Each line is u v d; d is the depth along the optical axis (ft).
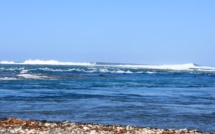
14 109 95.55
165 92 169.07
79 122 77.51
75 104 109.81
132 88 188.96
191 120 85.40
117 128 67.31
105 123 78.33
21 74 286.66
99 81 246.88
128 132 62.95
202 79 338.54
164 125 78.02
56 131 60.59
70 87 180.34
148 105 112.47
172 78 347.36
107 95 143.95
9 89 156.56
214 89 198.08
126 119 84.53
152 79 311.47
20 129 60.23
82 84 207.21
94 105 108.68
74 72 398.01
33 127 63.52
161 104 116.37
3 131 57.36
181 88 201.46
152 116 89.97
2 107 98.89
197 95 155.12
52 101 116.06
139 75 403.13
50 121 75.00
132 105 111.34
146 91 171.32
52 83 203.51
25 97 125.90
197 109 105.50
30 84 188.75
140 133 62.69
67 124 70.23
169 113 95.96
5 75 261.44
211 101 129.29
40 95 134.62
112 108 102.63
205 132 70.38
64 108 100.01
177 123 80.94
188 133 66.18
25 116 84.53
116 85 209.56
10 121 67.67
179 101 127.44
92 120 81.92
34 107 100.42
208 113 97.35
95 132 61.26
